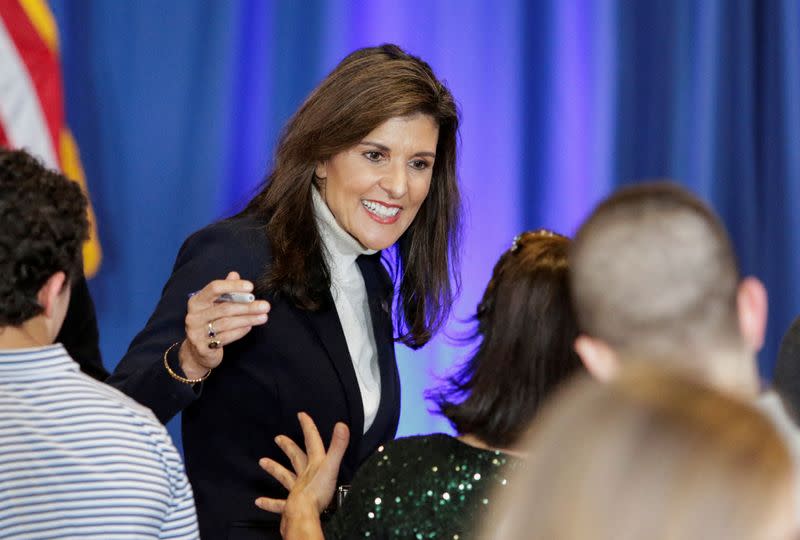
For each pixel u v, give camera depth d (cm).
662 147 899
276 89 832
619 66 890
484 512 316
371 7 850
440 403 351
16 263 312
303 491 387
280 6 831
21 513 293
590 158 888
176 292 457
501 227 876
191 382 427
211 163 820
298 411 464
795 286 908
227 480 462
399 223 479
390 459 331
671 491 141
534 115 882
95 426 309
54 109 756
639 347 220
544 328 330
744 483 140
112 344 809
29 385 308
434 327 523
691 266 222
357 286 496
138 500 308
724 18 902
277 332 464
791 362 425
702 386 156
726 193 909
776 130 906
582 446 149
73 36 788
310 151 468
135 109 805
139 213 809
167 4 808
